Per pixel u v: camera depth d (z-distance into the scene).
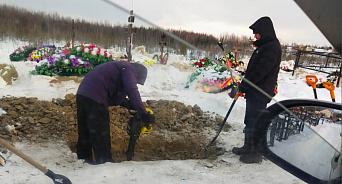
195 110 2.72
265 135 1.08
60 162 1.56
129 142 2.41
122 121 2.39
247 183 1.53
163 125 2.77
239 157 1.73
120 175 1.48
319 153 1.06
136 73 1.82
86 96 1.70
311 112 1.14
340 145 1.08
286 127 1.05
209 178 1.77
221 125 2.07
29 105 2.40
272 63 2.14
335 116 1.14
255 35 2.63
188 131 2.64
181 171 1.90
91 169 1.47
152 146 2.62
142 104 2.27
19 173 1.52
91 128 1.69
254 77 2.01
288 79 9.25
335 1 1.85
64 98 2.28
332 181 1.07
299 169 1.06
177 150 2.55
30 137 1.94
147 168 1.78
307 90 7.79
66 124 2.07
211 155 2.15
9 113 2.33
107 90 1.79
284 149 1.06
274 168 1.57
